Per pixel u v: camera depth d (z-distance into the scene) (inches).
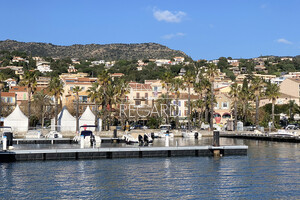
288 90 7096.5
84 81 5861.2
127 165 2076.8
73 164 2100.1
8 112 5012.3
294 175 1836.9
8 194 1502.2
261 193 1525.6
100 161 2201.0
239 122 4771.2
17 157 2206.0
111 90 4237.2
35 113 4822.8
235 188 1598.2
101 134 3924.7
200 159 2293.3
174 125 5078.7
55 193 1518.2
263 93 5285.4
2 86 4151.1
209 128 4466.0
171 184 1658.5
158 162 2174.0
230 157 2379.4
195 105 5216.5
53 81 4092.0
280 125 5615.2
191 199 1448.1
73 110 5172.2
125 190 1562.5
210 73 4488.2
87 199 1444.4
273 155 2487.7
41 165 2066.9
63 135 3969.0
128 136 3105.3
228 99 5565.9
